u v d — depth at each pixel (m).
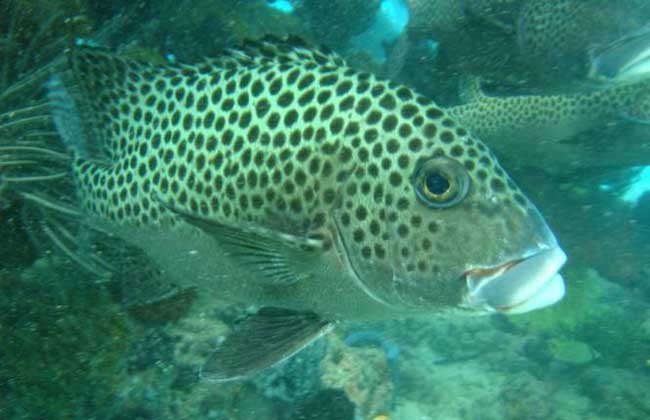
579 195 1.56
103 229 0.52
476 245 0.35
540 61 0.88
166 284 0.54
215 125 0.44
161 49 1.33
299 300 0.43
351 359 1.09
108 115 0.50
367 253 0.38
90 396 0.67
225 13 1.43
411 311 0.39
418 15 1.13
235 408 0.80
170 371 0.76
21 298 0.65
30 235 0.66
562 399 1.44
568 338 1.66
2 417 0.62
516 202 0.36
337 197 0.39
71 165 0.53
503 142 1.22
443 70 1.40
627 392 1.40
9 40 0.70
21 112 0.67
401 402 1.39
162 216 0.46
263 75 0.43
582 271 1.73
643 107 1.10
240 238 0.40
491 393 1.46
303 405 0.87
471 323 1.75
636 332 1.63
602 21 0.75
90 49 0.49
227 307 0.83
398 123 0.38
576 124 1.16
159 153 0.46
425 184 0.37
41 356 0.64
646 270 1.83
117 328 0.69
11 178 0.62
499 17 0.93
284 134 0.41
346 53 1.88
